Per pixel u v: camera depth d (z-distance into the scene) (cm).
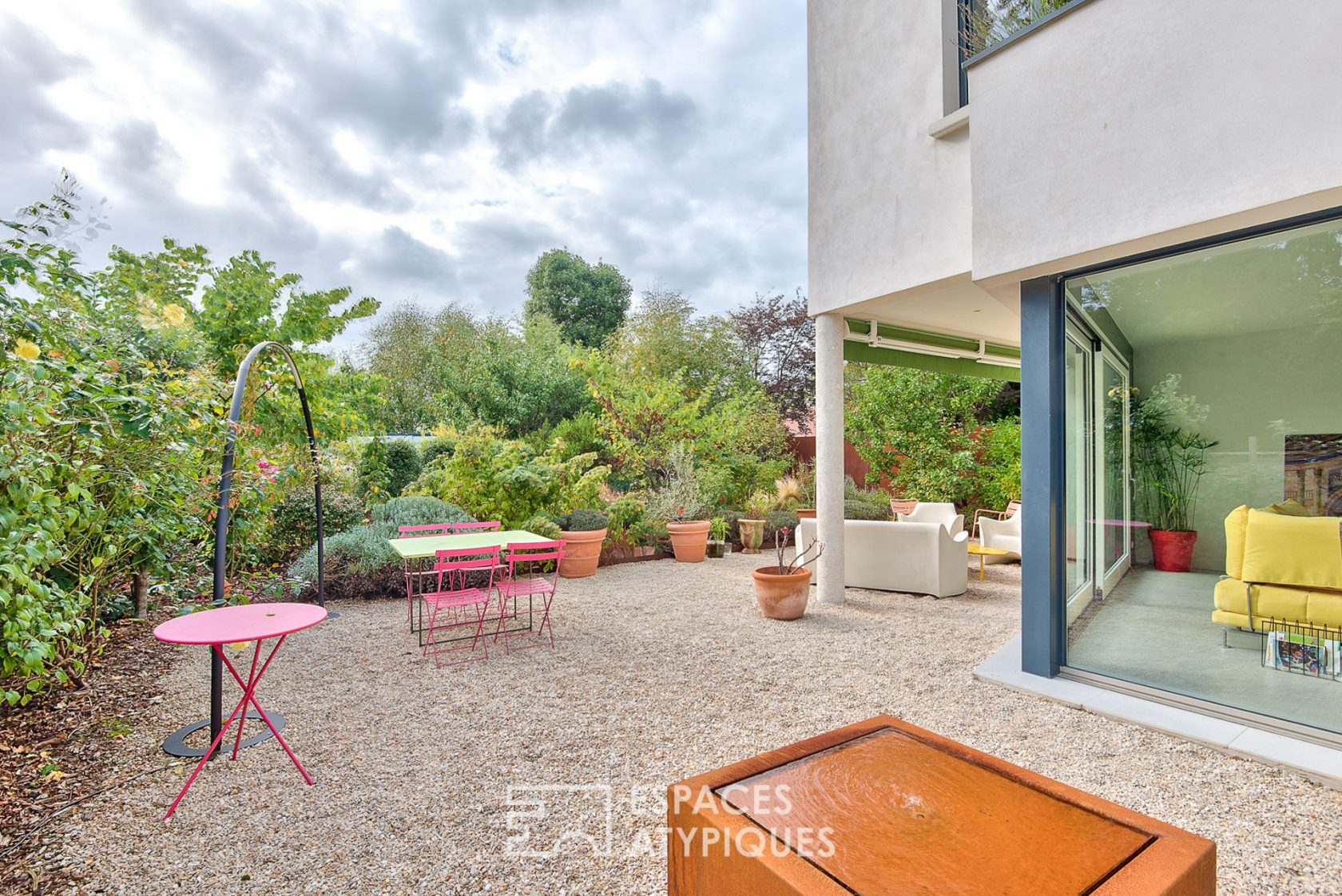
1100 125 379
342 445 908
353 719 388
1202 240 370
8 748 336
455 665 491
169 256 754
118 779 312
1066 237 395
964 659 496
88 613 464
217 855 250
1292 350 366
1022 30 412
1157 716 372
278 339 764
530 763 330
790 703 410
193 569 545
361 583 718
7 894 226
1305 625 360
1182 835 127
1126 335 429
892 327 786
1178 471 416
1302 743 334
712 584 816
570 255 2573
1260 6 317
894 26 581
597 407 1450
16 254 343
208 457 471
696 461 1234
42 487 330
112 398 351
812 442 1477
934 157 547
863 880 114
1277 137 312
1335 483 356
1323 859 245
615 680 454
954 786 150
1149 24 356
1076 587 462
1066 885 112
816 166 671
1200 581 403
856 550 763
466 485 895
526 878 237
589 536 853
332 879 236
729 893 130
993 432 1212
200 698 420
